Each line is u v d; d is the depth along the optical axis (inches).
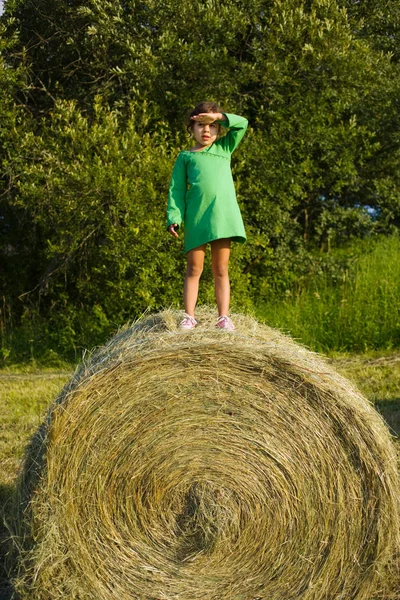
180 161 184.2
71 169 385.1
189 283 180.4
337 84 443.5
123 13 439.2
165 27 427.5
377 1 483.8
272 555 141.1
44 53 475.5
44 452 139.8
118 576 139.4
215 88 428.8
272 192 436.1
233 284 399.9
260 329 172.1
